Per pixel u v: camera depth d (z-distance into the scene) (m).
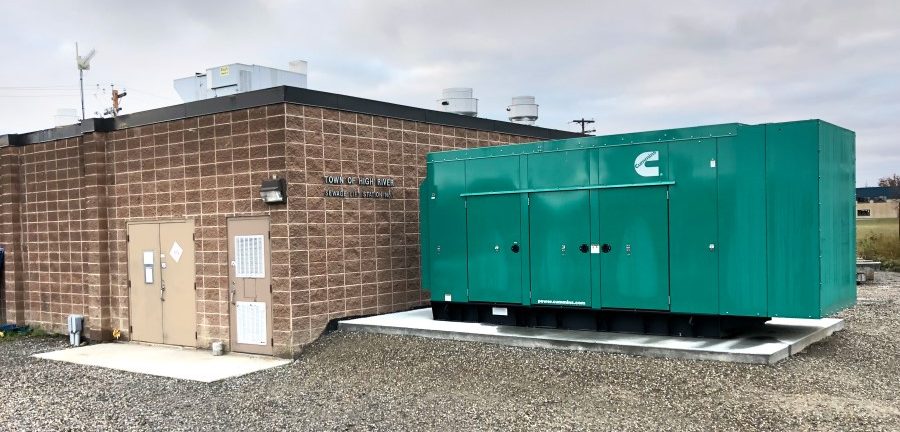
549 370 9.54
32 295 17.41
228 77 15.09
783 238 9.62
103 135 15.18
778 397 7.92
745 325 10.97
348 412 8.59
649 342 10.17
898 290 20.09
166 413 8.95
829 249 9.82
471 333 11.44
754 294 9.82
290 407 8.97
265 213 12.45
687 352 9.50
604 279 11.14
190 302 13.74
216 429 8.16
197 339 13.64
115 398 9.86
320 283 12.65
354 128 13.48
